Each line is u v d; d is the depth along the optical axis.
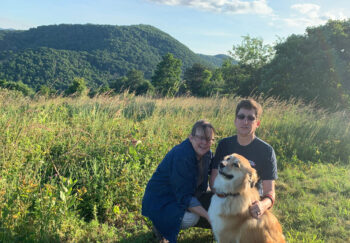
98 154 4.95
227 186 2.78
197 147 2.97
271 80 21.78
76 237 3.16
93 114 7.40
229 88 30.80
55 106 8.13
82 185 4.14
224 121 9.01
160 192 3.15
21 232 2.93
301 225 3.91
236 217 2.74
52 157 4.93
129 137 5.90
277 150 7.41
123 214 3.87
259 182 3.29
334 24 22.77
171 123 7.96
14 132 5.20
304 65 20.97
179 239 3.48
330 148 7.81
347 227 3.89
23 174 4.05
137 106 9.75
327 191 5.19
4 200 3.32
